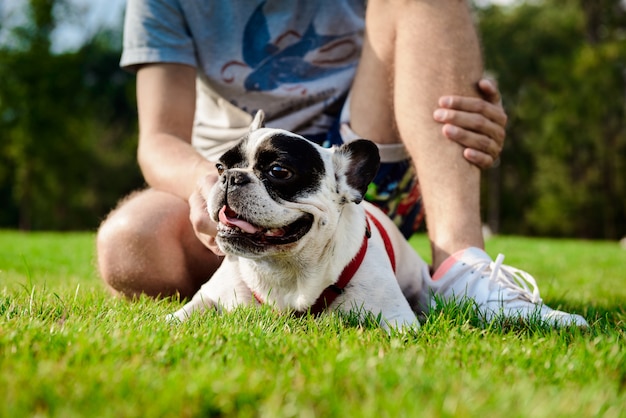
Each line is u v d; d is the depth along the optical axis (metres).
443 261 1.15
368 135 1.29
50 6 9.80
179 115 1.30
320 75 1.40
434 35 1.19
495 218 11.67
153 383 0.65
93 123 11.94
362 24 1.44
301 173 0.97
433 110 1.18
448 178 1.17
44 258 2.33
